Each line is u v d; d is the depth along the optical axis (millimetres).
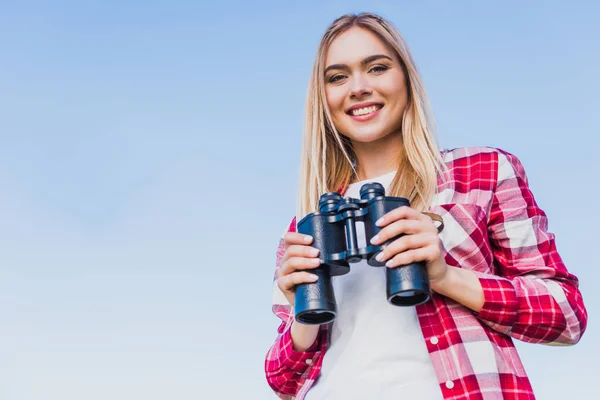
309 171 2158
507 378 1658
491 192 1904
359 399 1682
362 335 1768
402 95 2070
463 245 1813
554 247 1891
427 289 1559
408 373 1679
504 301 1677
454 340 1680
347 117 2094
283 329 2125
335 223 1680
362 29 2104
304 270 1657
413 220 1592
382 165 2129
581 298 1813
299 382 1948
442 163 1963
